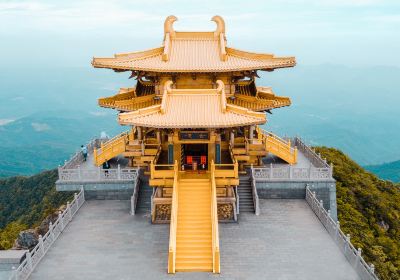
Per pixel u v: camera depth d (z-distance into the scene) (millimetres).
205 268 25109
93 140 47531
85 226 31281
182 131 32031
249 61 36938
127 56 36844
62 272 24859
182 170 33344
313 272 24594
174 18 39719
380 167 175750
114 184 35938
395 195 52031
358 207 44500
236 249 27375
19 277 23391
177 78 37281
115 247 28016
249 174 37188
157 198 31484
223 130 34781
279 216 32438
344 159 56094
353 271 24672
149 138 37625
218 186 31766
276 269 24969
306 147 43156
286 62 35656
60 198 74688
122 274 24672
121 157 43531
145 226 31281
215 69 35062
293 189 35406
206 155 35000
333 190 35250
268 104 37438
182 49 39000
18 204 93500
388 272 34000
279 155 39438
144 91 40750
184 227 27734
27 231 47969
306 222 31438
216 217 26641
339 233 27781
